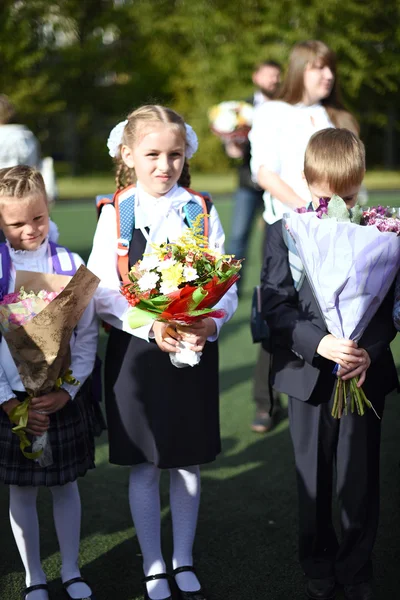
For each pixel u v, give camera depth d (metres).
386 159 34.31
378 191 24.19
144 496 4.13
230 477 5.48
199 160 34.91
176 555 4.21
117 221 4.10
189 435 4.05
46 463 3.85
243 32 33.31
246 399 6.98
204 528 4.81
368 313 3.67
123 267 4.07
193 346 3.80
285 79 5.68
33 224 3.91
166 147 3.96
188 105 36.09
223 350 8.45
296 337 3.83
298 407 4.02
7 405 3.84
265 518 4.93
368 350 3.78
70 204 21.56
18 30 30.31
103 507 5.09
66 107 35.53
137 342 4.05
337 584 4.16
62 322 3.68
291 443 6.04
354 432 3.94
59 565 4.44
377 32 31.83
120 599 4.13
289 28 32.19
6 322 3.71
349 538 3.99
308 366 3.90
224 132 9.40
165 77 37.28
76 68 34.97
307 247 3.62
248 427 6.35
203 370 4.10
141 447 4.07
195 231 3.80
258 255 13.85
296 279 3.99
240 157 9.52
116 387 4.08
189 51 37.03
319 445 3.99
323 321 3.87
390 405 6.75
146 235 4.09
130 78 36.91
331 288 3.58
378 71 31.52
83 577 4.26
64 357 3.87
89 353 4.04
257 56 32.31
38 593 4.02
